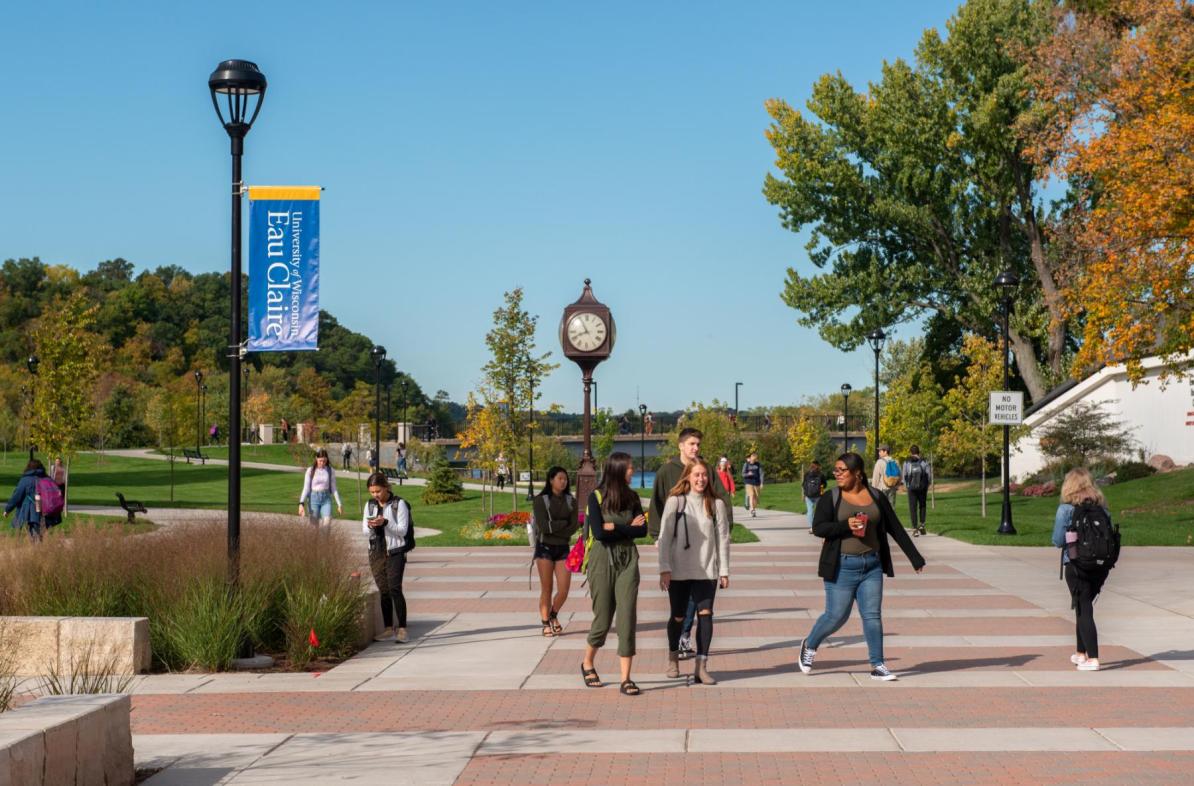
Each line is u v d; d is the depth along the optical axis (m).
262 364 154.75
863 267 50.16
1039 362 52.56
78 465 66.75
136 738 8.16
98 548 12.20
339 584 12.23
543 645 12.49
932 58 46.59
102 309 151.50
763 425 83.56
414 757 7.55
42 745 5.82
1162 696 9.34
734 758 7.48
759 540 26.30
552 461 65.56
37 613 11.58
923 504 27.02
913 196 48.62
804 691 9.73
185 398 89.00
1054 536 10.65
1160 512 31.69
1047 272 46.84
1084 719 8.52
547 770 7.21
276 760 7.49
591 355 23.77
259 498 48.75
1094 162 28.78
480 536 27.05
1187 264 26.55
